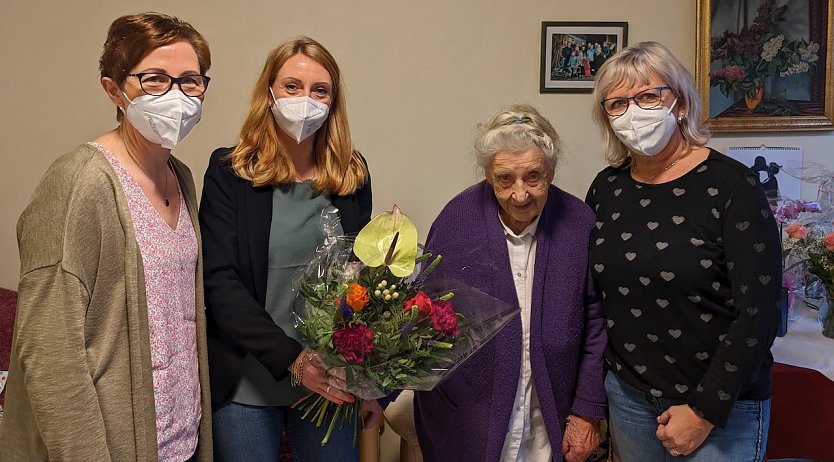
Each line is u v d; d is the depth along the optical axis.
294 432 1.62
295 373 1.42
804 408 1.87
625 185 1.61
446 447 1.68
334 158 1.61
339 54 2.54
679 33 2.53
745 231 1.37
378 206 2.62
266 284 1.51
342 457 1.62
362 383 1.36
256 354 1.42
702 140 1.54
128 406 1.18
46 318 1.08
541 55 2.53
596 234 1.62
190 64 1.26
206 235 1.50
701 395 1.40
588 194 1.76
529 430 1.67
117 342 1.17
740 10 2.47
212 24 2.52
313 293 1.39
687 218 1.45
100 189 1.15
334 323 1.33
